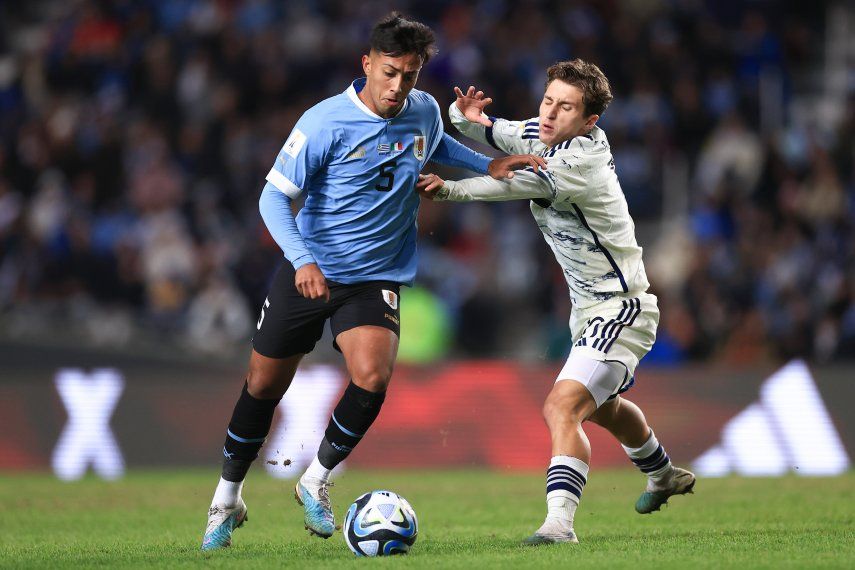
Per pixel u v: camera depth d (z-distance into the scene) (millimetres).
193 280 53250
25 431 43031
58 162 59125
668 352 49656
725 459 41281
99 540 22547
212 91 62094
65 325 50625
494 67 61125
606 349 20312
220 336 51188
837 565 16953
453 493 32812
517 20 64875
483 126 22062
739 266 54031
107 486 35844
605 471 39969
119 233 56281
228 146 59562
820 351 50719
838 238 56062
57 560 19000
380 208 19797
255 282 52719
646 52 63969
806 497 29828
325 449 19812
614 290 20781
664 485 23297
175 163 58938
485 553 18641
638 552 18469
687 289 51344
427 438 42125
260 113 62031
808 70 69375
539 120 21062
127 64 63812
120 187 58438
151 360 45844
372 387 19203
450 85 60875
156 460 42812
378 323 19672
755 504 28094
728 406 41531
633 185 60438
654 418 41531
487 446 42062
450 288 53312
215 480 38031
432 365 42656
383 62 18859
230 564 17781
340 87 63312
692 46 66375
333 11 66625
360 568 16938
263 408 20156
